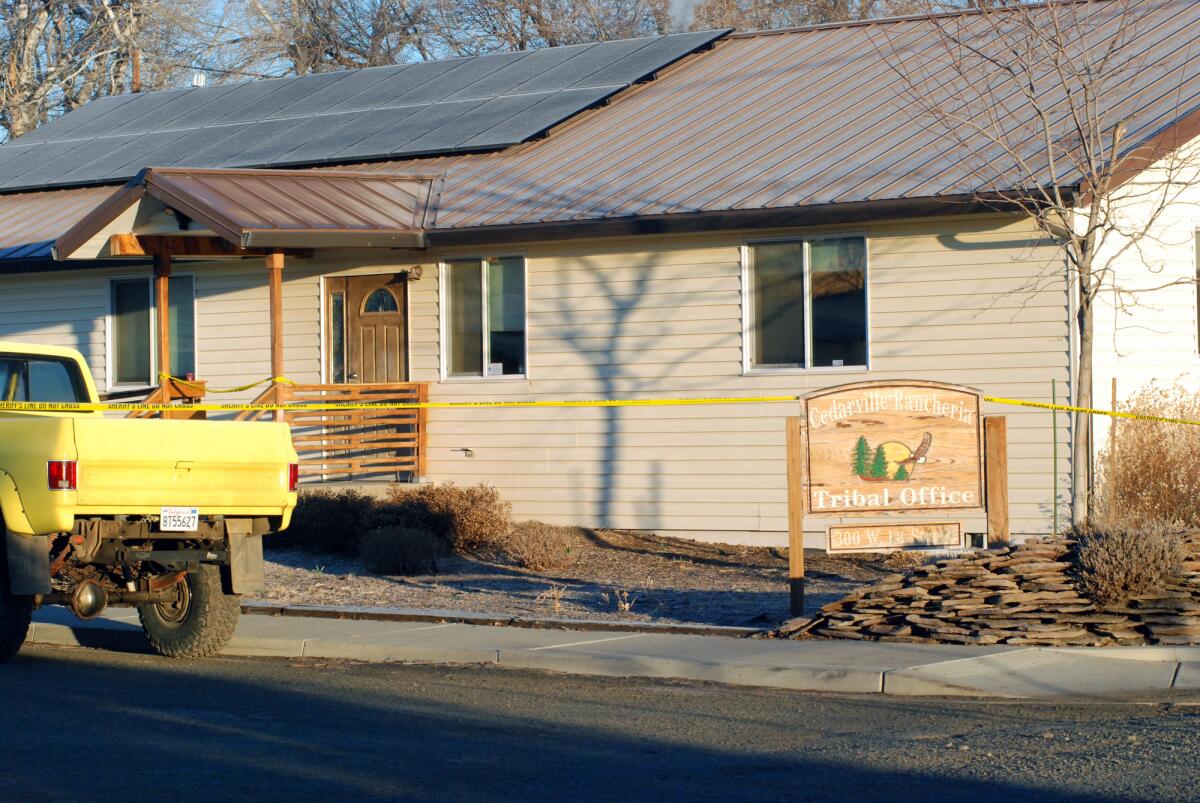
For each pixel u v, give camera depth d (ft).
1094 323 52.54
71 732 26.73
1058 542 37.73
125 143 82.17
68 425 31.99
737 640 35.94
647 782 22.93
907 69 60.80
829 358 56.13
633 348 59.31
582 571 51.29
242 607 42.27
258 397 58.90
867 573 50.83
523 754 24.98
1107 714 28.25
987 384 53.21
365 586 46.85
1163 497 51.01
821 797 21.93
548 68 77.30
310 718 28.22
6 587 33.40
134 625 40.88
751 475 57.26
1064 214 47.55
